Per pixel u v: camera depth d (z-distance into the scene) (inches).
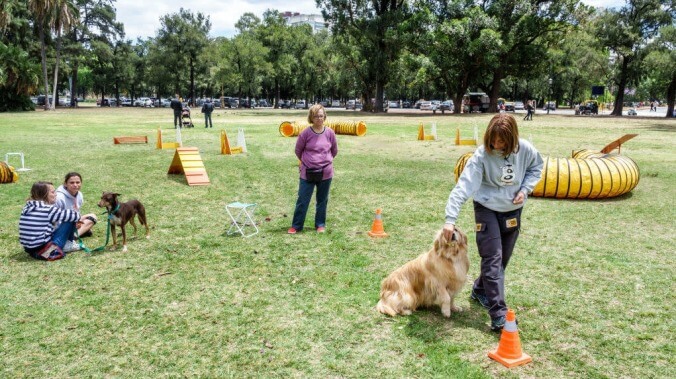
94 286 205.5
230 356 150.1
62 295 196.1
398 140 842.2
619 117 1813.5
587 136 920.9
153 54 3159.5
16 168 511.8
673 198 377.4
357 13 1977.1
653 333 164.1
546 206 350.3
